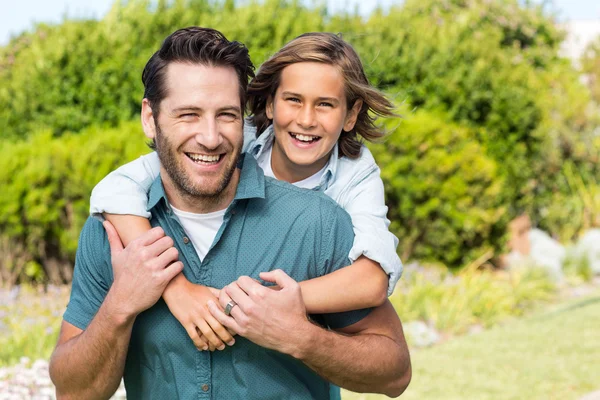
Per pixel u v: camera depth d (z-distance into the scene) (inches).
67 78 357.7
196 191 85.0
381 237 102.0
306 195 91.2
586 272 429.1
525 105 402.0
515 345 286.7
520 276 376.8
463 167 352.5
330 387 103.7
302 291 88.2
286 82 121.5
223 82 83.8
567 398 226.1
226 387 87.7
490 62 401.1
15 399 176.4
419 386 240.1
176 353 88.1
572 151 494.0
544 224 479.5
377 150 340.5
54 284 345.1
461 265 381.4
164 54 85.0
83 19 378.3
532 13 534.6
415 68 385.1
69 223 332.2
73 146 328.5
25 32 414.3
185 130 83.5
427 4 524.1
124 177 98.0
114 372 87.1
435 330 319.3
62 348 89.6
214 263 88.5
